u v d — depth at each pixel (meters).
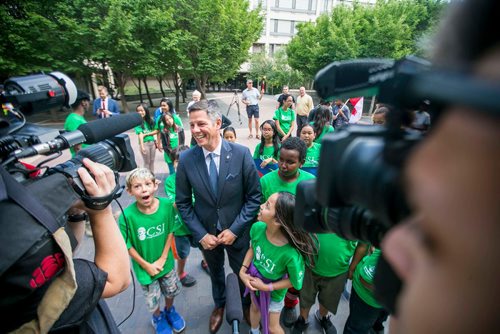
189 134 11.10
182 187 2.43
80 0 11.69
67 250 0.87
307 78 22.89
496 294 0.22
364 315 2.07
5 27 10.80
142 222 2.38
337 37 17.39
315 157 3.87
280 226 2.01
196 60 16.14
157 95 27.70
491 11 0.24
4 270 0.70
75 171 1.06
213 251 2.49
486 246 0.22
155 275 2.46
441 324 0.26
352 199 0.50
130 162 1.40
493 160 0.20
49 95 1.06
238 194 2.38
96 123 1.24
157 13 12.47
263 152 4.38
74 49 12.48
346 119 7.49
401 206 0.38
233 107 20.28
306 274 2.44
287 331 2.71
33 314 0.86
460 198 0.23
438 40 0.30
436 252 0.27
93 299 1.07
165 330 2.57
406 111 0.41
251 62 31.05
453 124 0.23
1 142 0.88
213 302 3.02
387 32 15.95
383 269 0.47
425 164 0.28
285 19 33.38
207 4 14.88
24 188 0.81
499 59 0.22
